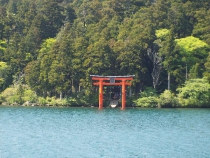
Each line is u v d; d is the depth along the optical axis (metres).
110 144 88.56
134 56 158.00
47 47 176.00
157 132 102.62
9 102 160.38
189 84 157.00
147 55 164.25
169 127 110.06
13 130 103.81
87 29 184.62
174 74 159.25
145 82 163.75
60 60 157.75
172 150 84.00
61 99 158.00
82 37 164.38
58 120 121.06
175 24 181.12
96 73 156.62
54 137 95.25
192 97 155.38
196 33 177.50
